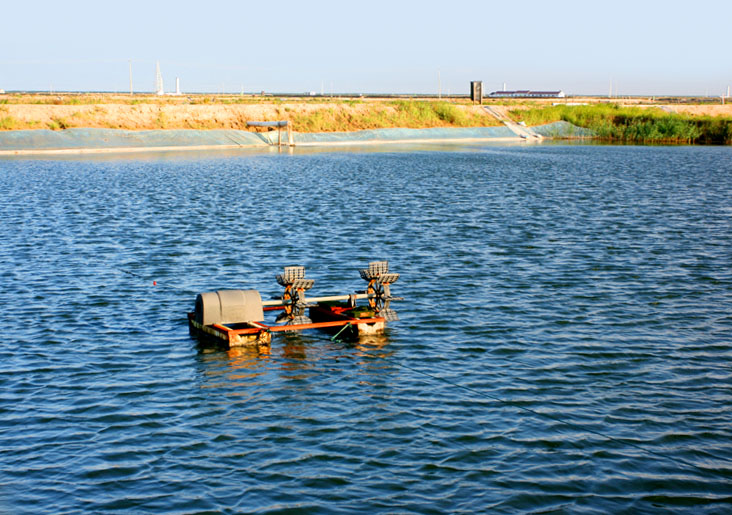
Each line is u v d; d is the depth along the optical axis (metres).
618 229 50.84
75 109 135.88
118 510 16.55
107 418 21.09
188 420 20.98
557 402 22.19
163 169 94.38
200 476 17.98
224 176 86.12
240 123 149.50
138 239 46.62
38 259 40.88
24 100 149.38
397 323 29.81
